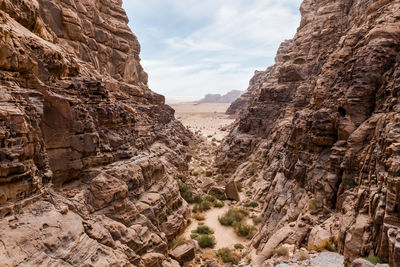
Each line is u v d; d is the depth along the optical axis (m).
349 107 16.88
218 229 22.06
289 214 17.36
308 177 17.97
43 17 20.86
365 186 12.66
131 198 15.16
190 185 30.61
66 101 12.12
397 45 16.73
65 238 8.91
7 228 7.54
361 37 20.75
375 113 15.64
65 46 21.50
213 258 16.55
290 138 23.39
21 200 8.50
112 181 13.53
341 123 16.86
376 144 13.37
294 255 11.78
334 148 16.50
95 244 10.02
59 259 8.20
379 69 16.50
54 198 10.38
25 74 10.89
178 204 20.98
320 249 11.97
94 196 12.64
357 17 28.98
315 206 15.45
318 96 21.50
